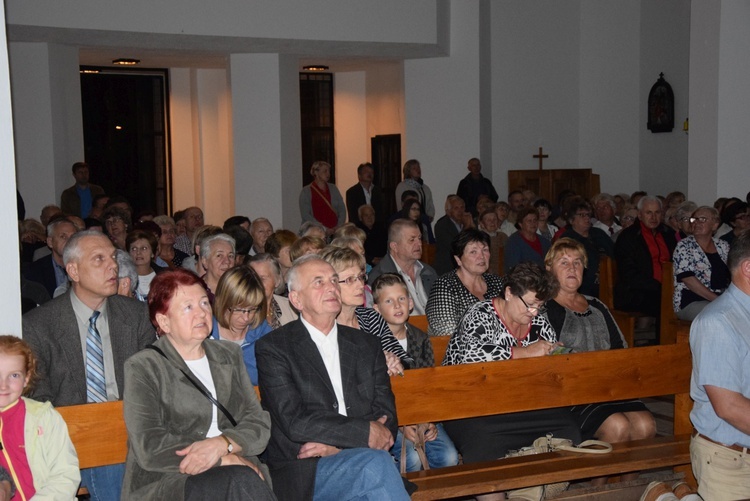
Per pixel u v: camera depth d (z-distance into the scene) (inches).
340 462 122.9
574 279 174.1
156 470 113.0
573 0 552.4
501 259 334.0
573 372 157.4
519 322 160.4
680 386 166.4
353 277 155.7
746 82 342.0
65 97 410.0
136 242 215.2
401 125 514.9
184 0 411.2
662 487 145.1
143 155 573.3
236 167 450.9
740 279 133.5
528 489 150.3
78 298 136.0
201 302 118.7
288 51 444.1
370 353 135.8
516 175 540.1
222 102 559.5
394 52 468.4
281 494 126.2
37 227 269.0
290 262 220.4
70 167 414.9
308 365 130.6
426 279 226.8
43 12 381.1
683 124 525.3
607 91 557.6
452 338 164.4
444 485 137.7
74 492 109.5
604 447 157.8
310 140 586.6
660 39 540.1
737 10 339.0
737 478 134.3
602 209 396.8
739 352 131.9
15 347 105.3
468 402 149.4
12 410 108.3
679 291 263.6
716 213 263.1
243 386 124.4
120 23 398.6
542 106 547.5
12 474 106.6
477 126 484.7
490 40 530.9
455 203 384.2
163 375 118.0
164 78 568.7
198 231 232.5
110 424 123.3
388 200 572.4
